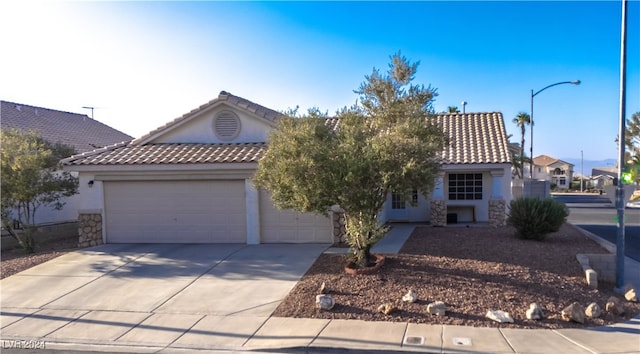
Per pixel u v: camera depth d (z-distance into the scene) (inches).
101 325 308.3
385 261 423.2
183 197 557.9
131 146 627.8
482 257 439.8
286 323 300.2
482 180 769.6
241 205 548.4
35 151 554.9
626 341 267.0
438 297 333.4
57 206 636.1
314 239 538.3
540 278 378.3
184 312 327.9
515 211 556.4
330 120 527.2
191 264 453.7
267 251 498.3
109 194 568.4
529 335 274.7
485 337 270.7
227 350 263.1
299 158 369.1
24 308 345.7
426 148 367.9
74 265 460.1
